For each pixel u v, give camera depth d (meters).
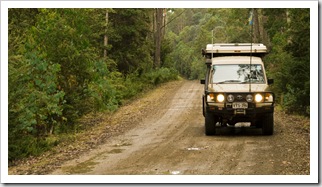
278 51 37.69
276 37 40.94
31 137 22.72
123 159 18.78
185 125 28.75
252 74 24.56
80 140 24.34
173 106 40.59
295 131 24.69
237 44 26.83
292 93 29.22
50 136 25.36
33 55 23.45
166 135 24.83
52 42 27.22
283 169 16.44
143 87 59.75
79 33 28.91
